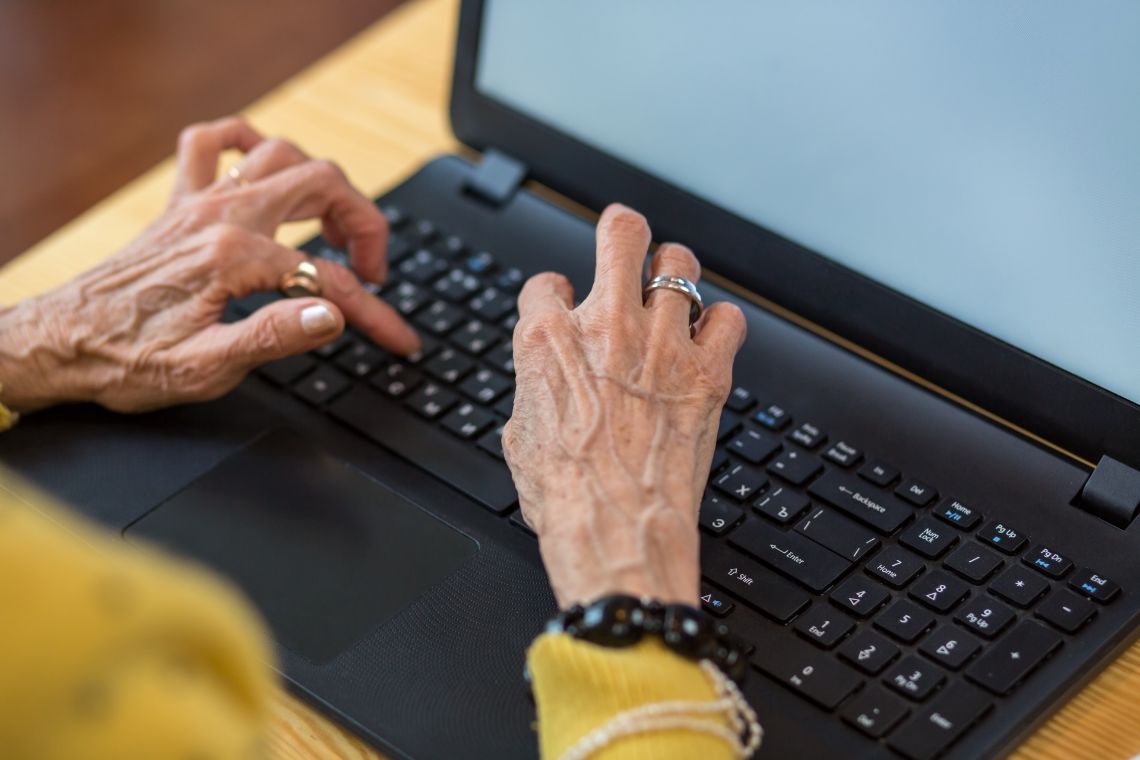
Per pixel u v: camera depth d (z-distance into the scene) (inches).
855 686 29.8
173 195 40.6
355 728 29.6
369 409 36.9
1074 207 33.7
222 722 18.2
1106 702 30.8
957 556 32.4
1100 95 32.9
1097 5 32.5
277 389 37.5
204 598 18.8
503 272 41.1
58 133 95.7
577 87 41.9
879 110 36.4
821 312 38.4
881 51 36.1
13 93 98.4
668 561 27.8
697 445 31.0
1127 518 33.0
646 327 32.7
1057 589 31.6
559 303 33.9
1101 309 33.7
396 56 50.7
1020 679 29.7
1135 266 33.0
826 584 32.0
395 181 45.1
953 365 36.2
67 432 36.4
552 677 25.9
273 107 48.5
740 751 26.0
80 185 92.0
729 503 34.2
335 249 41.8
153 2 106.0
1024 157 34.3
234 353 35.5
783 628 31.2
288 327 35.1
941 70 35.2
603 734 24.6
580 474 29.3
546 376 31.6
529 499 30.6
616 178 41.6
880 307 37.3
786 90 38.0
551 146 42.8
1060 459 34.6
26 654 16.4
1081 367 34.2
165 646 18.0
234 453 35.8
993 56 34.3
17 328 36.1
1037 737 30.1
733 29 38.6
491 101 43.8
